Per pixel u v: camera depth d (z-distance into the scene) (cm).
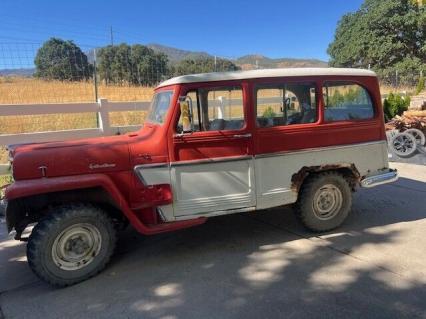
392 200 614
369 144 500
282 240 475
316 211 480
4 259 457
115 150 402
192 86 415
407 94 1522
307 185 472
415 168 843
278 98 448
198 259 431
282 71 448
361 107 496
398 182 722
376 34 4038
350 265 402
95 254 395
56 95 996
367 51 4059
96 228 392
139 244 479
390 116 1190
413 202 602
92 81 998
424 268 391
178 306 342
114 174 401
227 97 429
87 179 378
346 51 4269
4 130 941
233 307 336
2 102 971
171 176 416
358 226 510
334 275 383
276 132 446
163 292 366
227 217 557
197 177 424
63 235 376
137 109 862
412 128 945
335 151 477
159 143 411
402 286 357
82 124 1024
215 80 421
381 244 452
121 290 373
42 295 373
